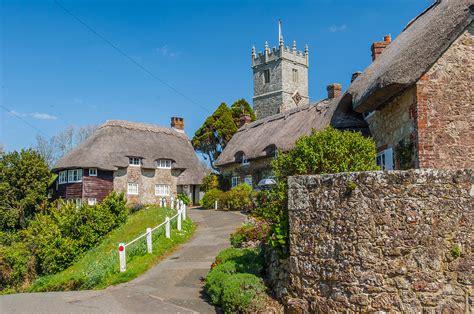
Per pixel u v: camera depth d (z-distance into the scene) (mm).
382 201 7324
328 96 26422
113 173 37500
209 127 54375
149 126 43000
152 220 20609
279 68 55031
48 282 15656
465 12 11648
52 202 33719
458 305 6867
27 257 18531
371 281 7191
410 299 7004
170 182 41094
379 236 7258
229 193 29469
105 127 39281
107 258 15141
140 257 14312
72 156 36312
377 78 12883
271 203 9227
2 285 17641
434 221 7113
